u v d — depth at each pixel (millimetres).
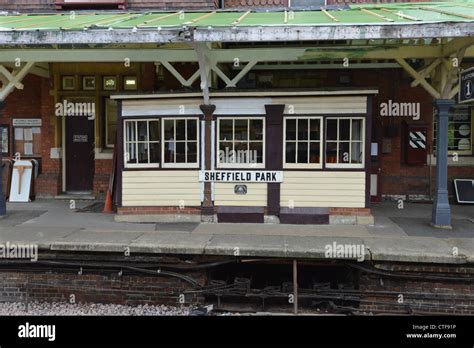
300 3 9953
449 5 8609
